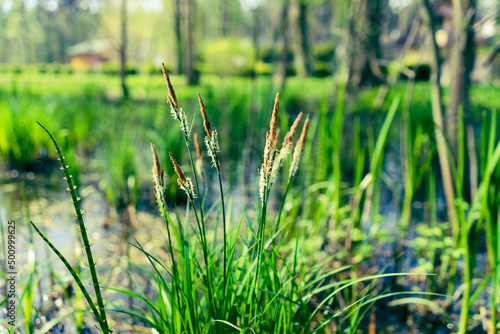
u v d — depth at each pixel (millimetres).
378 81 16094
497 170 2590
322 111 4020
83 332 2711
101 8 11289
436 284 3545
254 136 7848
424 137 6258
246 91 12594
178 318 1896
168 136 5312
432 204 4070
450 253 3496
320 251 4047
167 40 14094
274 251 2023
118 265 3621
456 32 4512
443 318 3104
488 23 4672
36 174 6297
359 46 10508
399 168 7438
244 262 2258
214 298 1927
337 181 3986
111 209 5062
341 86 3746
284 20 14547
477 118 9562
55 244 3949
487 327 2992
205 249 1805
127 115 8195
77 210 1559
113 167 5363
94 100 11180
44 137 6609
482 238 4383
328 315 2996
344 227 4492
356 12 10352
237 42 20000
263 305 2320
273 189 5945
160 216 4902
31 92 8742
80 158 7219
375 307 3203
